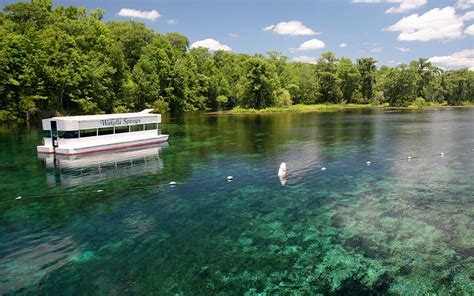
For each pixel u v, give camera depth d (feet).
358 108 410.11
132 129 129.59
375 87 472.85
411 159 100.94
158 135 138.51
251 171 88.33
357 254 43.88
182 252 44.93
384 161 98.37
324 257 43.16
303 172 86.48
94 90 264.52
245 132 174.09
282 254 44.09
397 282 37.65
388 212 58.34
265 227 52.70
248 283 37.63
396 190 70.64
